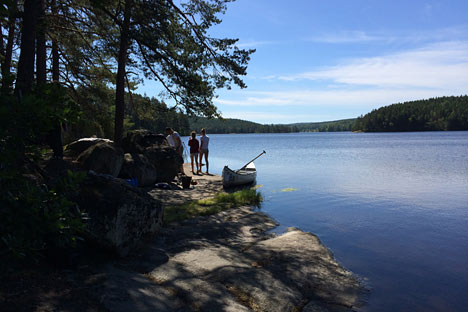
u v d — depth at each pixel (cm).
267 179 1652
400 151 4059
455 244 676
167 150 1227
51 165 651
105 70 1591
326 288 452
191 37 1225
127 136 1274
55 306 279
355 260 577
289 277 462
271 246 591
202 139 1531
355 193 1268
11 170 290
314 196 1192
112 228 425
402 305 420
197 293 375
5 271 317
